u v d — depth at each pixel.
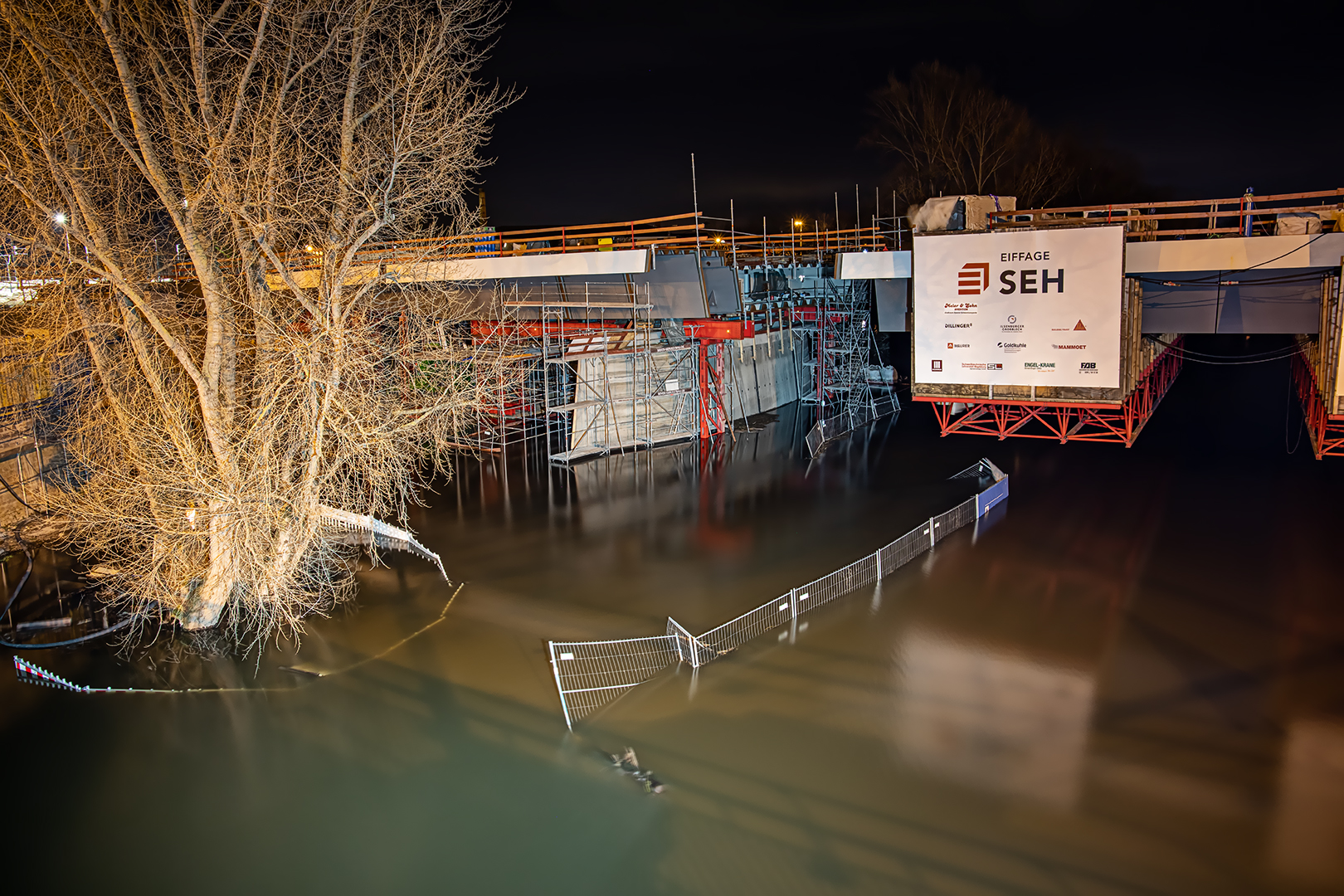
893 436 31.23
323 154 16.67
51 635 16.11
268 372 16.34
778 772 11.20
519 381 29.86
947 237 21.75
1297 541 19.14
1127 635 14.88
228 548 16.03
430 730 12.58
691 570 18.66
